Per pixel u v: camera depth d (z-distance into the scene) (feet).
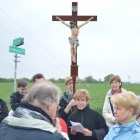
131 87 107.96
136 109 11.16
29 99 8.04
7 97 82.02
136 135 10.84
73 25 27.81
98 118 16.61
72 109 20.17
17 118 7.93
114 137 11.30
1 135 7.81
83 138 16.11
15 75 28.91
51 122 8.00
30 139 7.48
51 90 8.11
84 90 16.97
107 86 122.11
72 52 27.32
